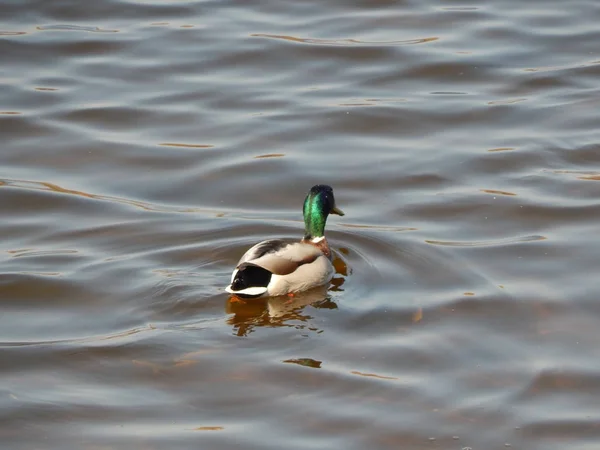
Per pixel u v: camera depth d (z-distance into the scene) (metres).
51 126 20.08
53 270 14.61
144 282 14.12
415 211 16.66
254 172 18.25
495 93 21.42
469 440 10.75
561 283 14.20
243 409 11.26
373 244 15.48
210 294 13.70
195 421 11.03
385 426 10.96
